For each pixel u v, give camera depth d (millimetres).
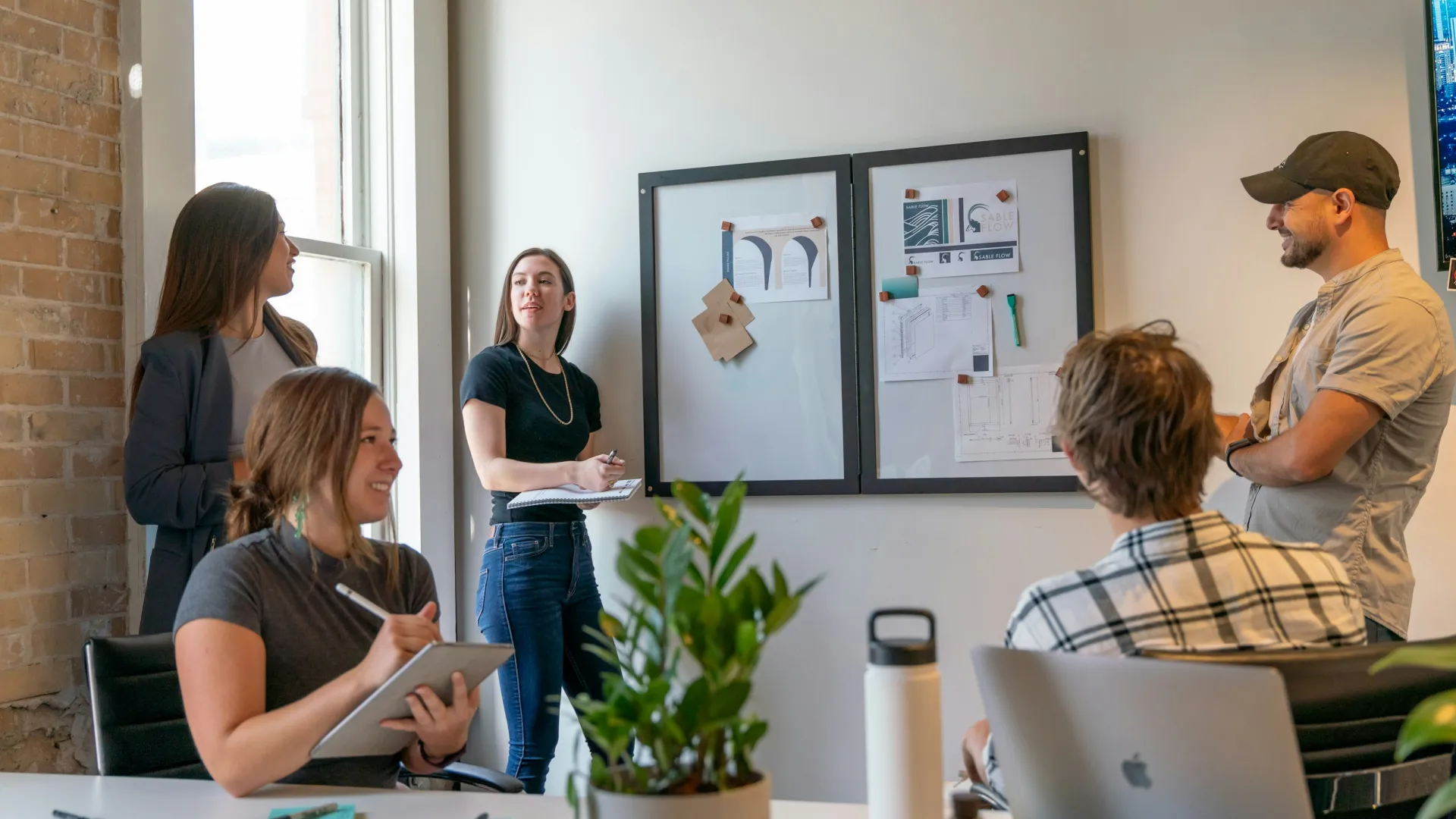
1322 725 1003
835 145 3172
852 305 3129
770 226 3197
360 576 1668
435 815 1304
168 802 1384
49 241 2346
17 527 2254
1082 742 992
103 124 2477
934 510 3062
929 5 3109
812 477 3141
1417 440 2188
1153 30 2939
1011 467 2996
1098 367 1258
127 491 2234
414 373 3359
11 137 2275
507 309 3209
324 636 1596
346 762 1588
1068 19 3004
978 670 1058
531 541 3004
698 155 3289
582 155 3404
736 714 888
